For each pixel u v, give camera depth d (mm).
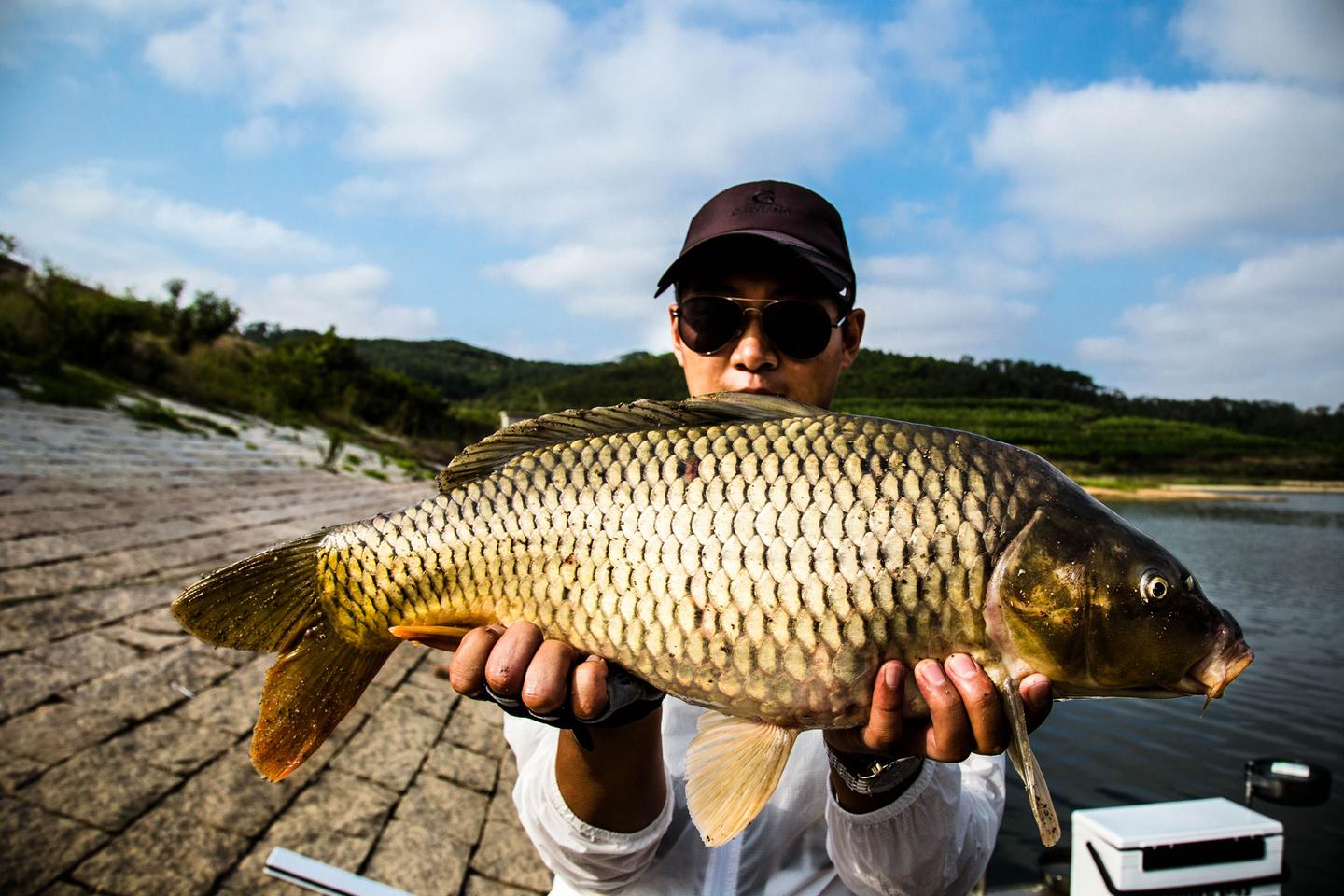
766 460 477
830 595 454
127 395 5699
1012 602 452
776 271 611
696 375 647
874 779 478
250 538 2492
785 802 559
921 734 451
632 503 487
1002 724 433
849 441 475
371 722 1490
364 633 552
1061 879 1055
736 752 483
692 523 475
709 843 464
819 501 464
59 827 954
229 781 1145
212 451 4645
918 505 458
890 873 500
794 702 460
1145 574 458
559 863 533
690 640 468
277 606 561
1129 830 929
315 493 4070
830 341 636
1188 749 2359
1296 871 1628
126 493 2754
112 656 1384
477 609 517
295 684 553
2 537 1834
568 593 491
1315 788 1195
